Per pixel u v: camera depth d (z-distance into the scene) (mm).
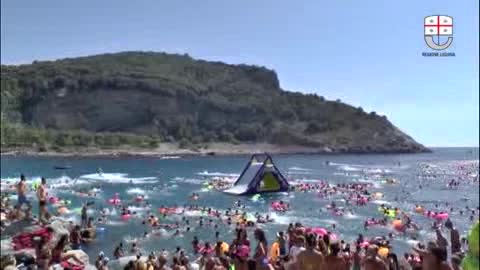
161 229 26750
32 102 142625
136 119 149625
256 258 10492
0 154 105000
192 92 160000
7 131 115438
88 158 107062
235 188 44219
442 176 67500
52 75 151250
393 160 118938
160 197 41094
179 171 73750
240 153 138875
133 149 129500
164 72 181500
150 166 85938
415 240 24969
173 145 143375
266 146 156250
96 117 146000
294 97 185875
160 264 14203
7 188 45500
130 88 150500
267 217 30766
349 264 10453
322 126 169500
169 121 151250
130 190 46281
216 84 185625
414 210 34844
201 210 33062
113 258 20281
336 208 35312
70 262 15672
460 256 9938
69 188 46906
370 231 27125
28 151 111312
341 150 157750
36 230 18891
